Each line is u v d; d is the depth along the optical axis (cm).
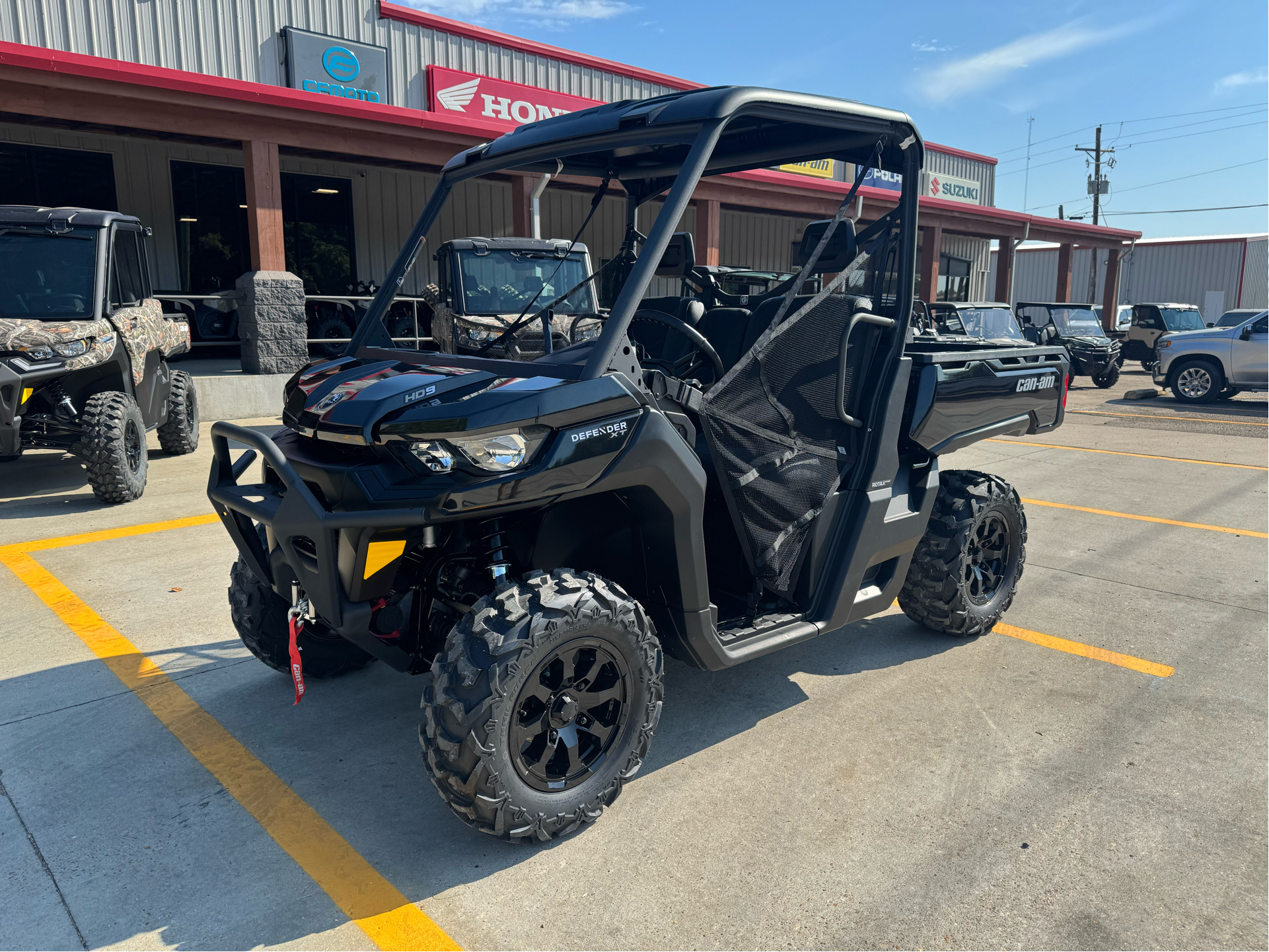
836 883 225
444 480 220
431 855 238
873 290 314
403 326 704
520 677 220
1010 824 252
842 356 298
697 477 249
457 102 1555
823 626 305
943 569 369
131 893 221
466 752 217
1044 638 398
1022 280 4053
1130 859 235
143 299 760
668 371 322
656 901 219
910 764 286
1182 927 209
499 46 1619
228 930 209
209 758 288
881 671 362
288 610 287
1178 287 3678
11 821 252
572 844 243
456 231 1487
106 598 435
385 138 1126
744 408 272
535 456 220
